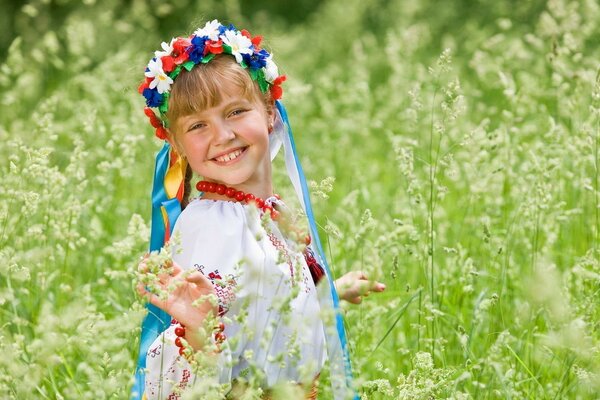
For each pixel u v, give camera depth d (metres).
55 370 5.33
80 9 13.28
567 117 8.27
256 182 4.57
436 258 6.79
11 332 6.00
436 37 15.11
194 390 3.74
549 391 5.16
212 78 4.41
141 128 8.58
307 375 3.88
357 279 4.85
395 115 10.14
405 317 6.03
